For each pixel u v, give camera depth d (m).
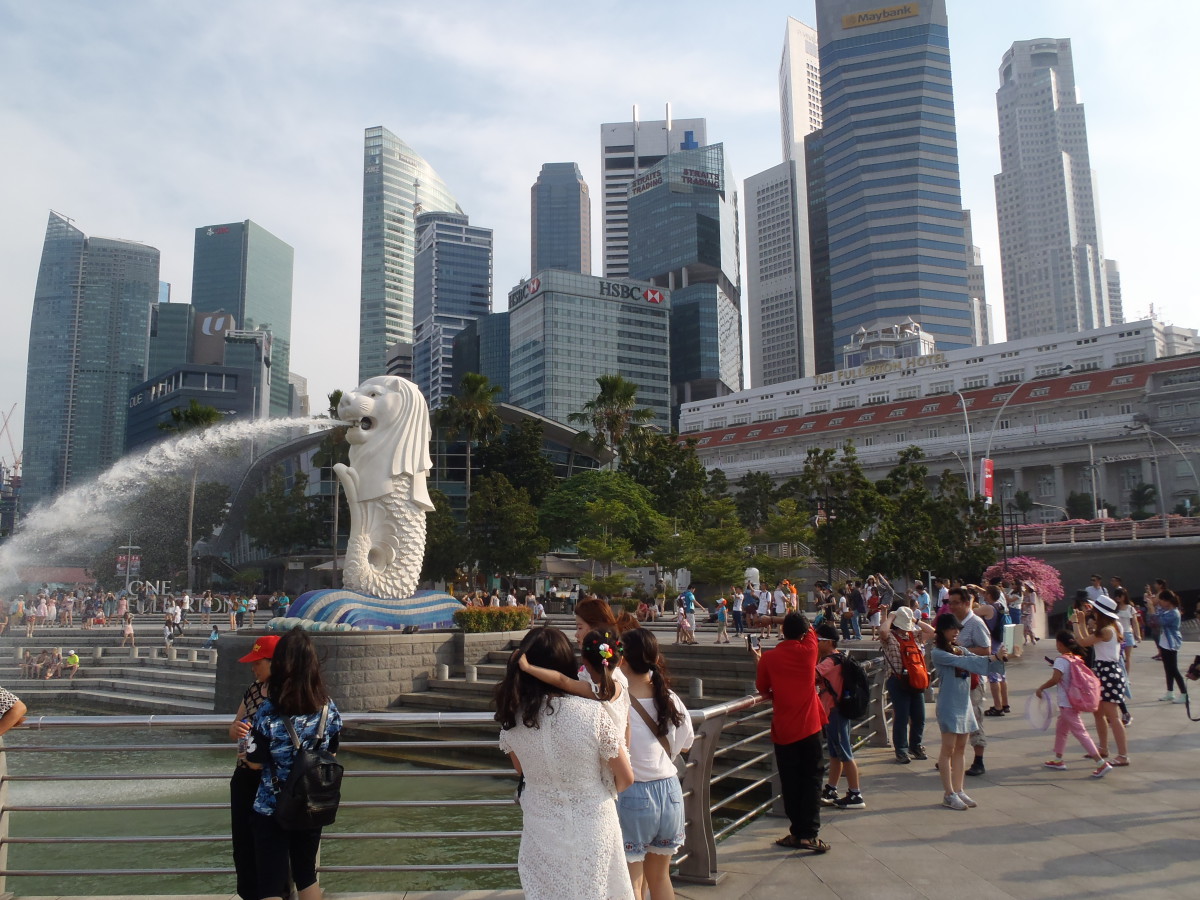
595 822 3.77
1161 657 14.84
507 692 3.84
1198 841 7.00
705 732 6.25
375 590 22.61
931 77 157.75
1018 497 80.62
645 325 140.88
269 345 189.00
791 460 102.69
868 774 9.65
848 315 157.00
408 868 5.66
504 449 59.31
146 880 10.21
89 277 190.25
